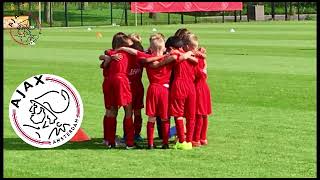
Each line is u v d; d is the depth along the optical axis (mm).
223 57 61438
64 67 52188
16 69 50531
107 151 23594
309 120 29375
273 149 23766
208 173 20703
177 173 20703
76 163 21938
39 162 22062
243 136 26047
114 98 23891
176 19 157875
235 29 116375
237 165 21594
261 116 30500
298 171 20875
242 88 39531
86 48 75250
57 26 137000
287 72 47625
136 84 24297
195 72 23906
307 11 171500
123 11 164250
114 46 24250
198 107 24141
